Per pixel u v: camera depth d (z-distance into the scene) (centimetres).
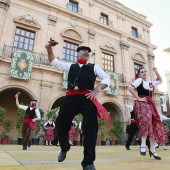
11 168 204
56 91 1262
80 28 1579
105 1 1831
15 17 1273
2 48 1166
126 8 2019
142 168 217
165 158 342
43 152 442
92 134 172
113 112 1642
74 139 1086
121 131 1426
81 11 1645
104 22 1803
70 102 194
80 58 220
